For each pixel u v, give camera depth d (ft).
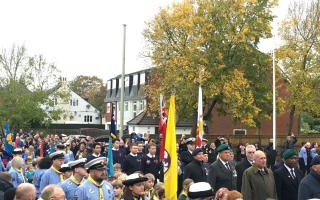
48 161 40.11
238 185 38.32
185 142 62.49
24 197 23.52
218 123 189.37
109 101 272.10
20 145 95.40
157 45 144.97
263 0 144.77
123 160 54.34
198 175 40.63
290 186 35.40
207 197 25.02
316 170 30.81
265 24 143.43
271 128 193.47
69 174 36.04
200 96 61.31
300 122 200.85
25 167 49.70
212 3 141.79
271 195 33.81
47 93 207.10
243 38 138.82
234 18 142.10
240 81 138.31
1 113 193.98
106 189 28.89
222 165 37.65
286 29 158.40
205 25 139.64
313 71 155.74
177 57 138.72
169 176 34.30
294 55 153.69
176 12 142.20
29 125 207.82
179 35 142.82
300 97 154.30
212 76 138.92
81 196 27.94
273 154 76.59
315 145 99.30
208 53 139.74
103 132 207.51
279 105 150.00
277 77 152.87
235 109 138.92
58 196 23.98
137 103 236.84
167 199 32.78
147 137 87.81
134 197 27.78
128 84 249.14
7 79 201.16
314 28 157.89
